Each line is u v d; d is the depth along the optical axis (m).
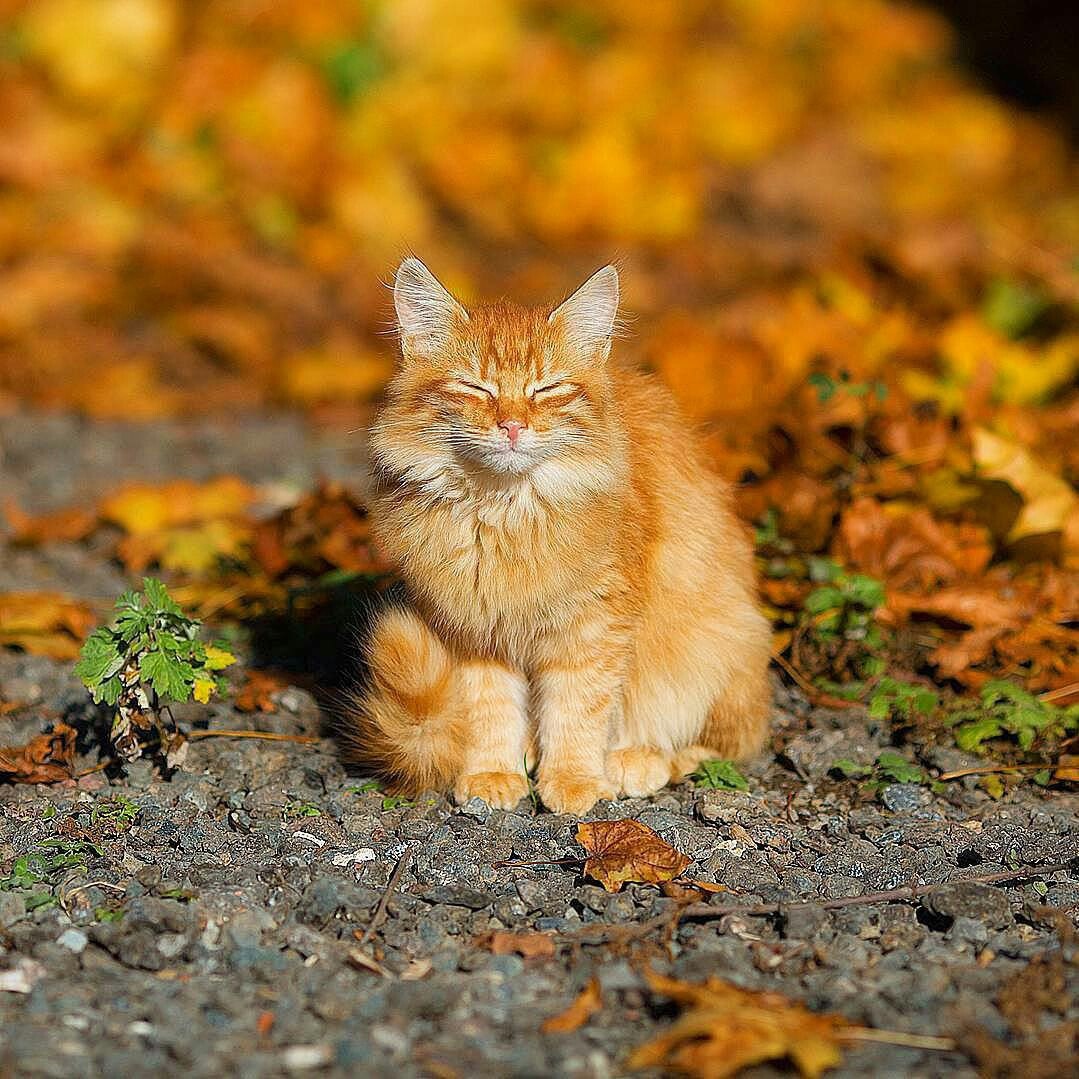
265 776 9.06
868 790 9.05
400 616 8.76
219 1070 5.95
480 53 25.16
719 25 29.34
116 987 6.63
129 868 7.74
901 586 11.13
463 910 7.42
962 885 7.38
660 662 9.24
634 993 6.54
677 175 23.91
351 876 7.75
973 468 11.59
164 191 21.34
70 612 11.29
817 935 7.16
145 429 17.31
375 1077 5.91
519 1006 6.51
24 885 7.50
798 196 24.78
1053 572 11.19
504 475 8.30
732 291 20.89
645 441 9.23
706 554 9.23
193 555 12.70
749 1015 6.12
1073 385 14.23
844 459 12.01
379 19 24.84
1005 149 28.30
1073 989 6.55
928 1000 6.48
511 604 8.49
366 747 8.95
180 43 23.61
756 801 8.87
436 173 23.42
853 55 29.17
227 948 6.96
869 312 14.86
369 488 9.02
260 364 19.09
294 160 22.00
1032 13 33.25
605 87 25.42
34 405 17.94
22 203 20.81
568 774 8.80
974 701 10.01
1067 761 9.30
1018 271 16.95
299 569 11.98
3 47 22.89
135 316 19.84
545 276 21.20
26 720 9.70
